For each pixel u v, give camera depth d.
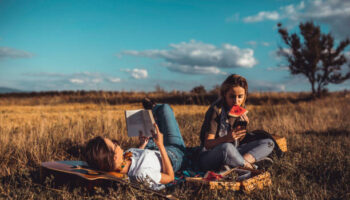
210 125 3.34
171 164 3.21
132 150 3.00
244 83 3.25
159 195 2.48
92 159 2.73
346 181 3.05
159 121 3.70
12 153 4.27
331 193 2.81
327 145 4.55
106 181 2.76
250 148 3.44
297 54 16.95
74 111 10.83
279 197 2.62
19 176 3.13
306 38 16.89
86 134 5.30
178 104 14.77
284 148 3.85
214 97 15.33
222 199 2.44
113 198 2.47
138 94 18.81
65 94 21.77
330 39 16.77
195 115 8.16
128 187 2.62
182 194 2.57
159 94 18.77
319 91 17.11
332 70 16.91
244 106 3.42
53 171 2.77
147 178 2.70
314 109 9.84
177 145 3.48
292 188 2.83
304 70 17.14
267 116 8.69
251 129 6.30
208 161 3.26
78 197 2.64
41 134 4.92
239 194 2.60
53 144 4.61
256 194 2.67
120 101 16.22
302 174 3.16
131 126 3.33
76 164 3.07
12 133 5.22
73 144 4.68
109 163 2.73
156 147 3.49
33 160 4.00
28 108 12.62
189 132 5.74
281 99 17.22
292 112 9.35
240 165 3.13
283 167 3.26
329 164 3.49
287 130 6.27
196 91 17.59
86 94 20.55
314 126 6.83
